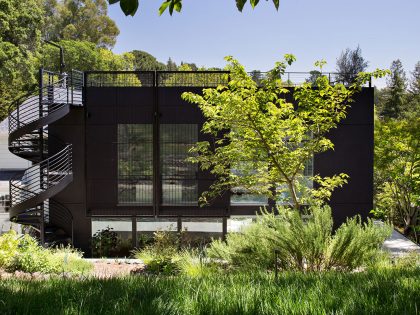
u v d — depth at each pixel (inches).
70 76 687.7
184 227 649.0
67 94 624.1
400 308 107.0
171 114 635.5
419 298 116.1
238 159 496.1
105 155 642.2
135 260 515.8
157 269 432.1
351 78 642.2
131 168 642.2
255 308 109.6
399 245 573.6
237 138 503.5
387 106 2242.9
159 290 141.5
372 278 160.7
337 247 304.3
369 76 454.6
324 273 192.2
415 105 2187.5
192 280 168.1
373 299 115.1
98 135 642.2
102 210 643.5
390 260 306.5
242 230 372.5
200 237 647.8
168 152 637.3
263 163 502.0
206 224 649.0
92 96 640.4
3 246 426.6
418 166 695.1
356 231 316.8
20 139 661.9
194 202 637.3
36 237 630.5
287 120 464.4
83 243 653.3
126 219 654.5
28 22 1617.9
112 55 2368.4
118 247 648.4
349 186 645.9
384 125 742.5
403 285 134.3
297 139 483.5
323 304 110.1
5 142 1090.7
